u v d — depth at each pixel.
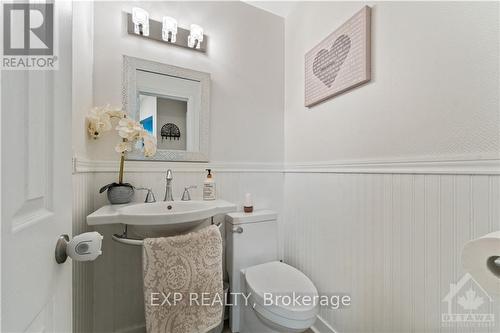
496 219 0.67
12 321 0.31
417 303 0.87
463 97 0.75
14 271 0.32
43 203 0.41
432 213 0.82
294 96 1.68
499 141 0.67
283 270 1.31
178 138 1.43
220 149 1.56
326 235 1.34
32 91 0.38
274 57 1.76
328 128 1.35
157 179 1.36
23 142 0.35
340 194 1.25
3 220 0.30
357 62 1.12
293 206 1.66
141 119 1.32
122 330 1.23
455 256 0.76
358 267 1.12
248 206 1.54
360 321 1.10
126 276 1.24
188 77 1.45
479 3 0.71
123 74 1.28
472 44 0.73
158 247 0.92
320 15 1.43
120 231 1.22
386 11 1.01
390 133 0.98
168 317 0.91
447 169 0.78
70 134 0.53
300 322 0.97
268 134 1.73
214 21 1.55
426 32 0.85
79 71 0.96
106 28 1.25
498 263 0.39
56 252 0.46
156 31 1.37
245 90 1.65
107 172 1.23
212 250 1.05
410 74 0.90
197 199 1.47
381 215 1.01
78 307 0.93
